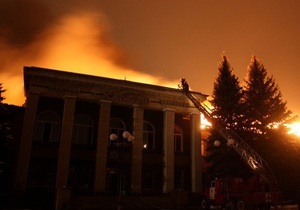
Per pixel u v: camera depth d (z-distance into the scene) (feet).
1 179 103.50
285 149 116.67
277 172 111.04
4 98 94.48
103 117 114.52
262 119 122.42
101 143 111.65
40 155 110.22
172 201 107.24
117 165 118.93
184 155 130.72
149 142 129.29
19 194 97.25
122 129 125.70
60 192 89.45
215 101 125.29
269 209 82.64
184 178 127.95
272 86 126.93
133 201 102.06
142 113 121.29
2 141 89.45
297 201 102.68
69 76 113.80
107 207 95.96
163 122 126.52
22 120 116.47
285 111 123.13
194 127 127.75
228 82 126.82
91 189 114.01
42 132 114.52
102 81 117.70
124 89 120.57
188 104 129.59
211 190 92.68
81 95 114.11
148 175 124.36
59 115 117.60
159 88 125.70
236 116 121.70
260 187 85.51
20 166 100.58
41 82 110.63
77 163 115.85
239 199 81.05
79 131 119.85
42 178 109.19
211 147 119.85
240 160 110.63
